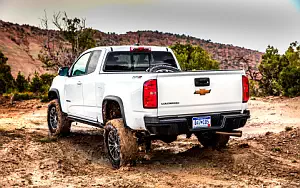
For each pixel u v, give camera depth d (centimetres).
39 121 1312
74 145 898
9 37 13688
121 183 605
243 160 722
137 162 728
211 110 682
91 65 825
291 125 1109
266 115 1329
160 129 644
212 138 808
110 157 721
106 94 732
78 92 851
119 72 729
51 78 2764
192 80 661
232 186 587
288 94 1886
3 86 2925
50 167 709
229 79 693
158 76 639
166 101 644
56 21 2648
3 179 632
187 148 865
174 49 2931
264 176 638
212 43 5750
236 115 695
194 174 655
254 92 2333
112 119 730
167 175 649
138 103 650
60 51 2561
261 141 873
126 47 808
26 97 2112
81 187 591
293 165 696
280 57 2325
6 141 889
